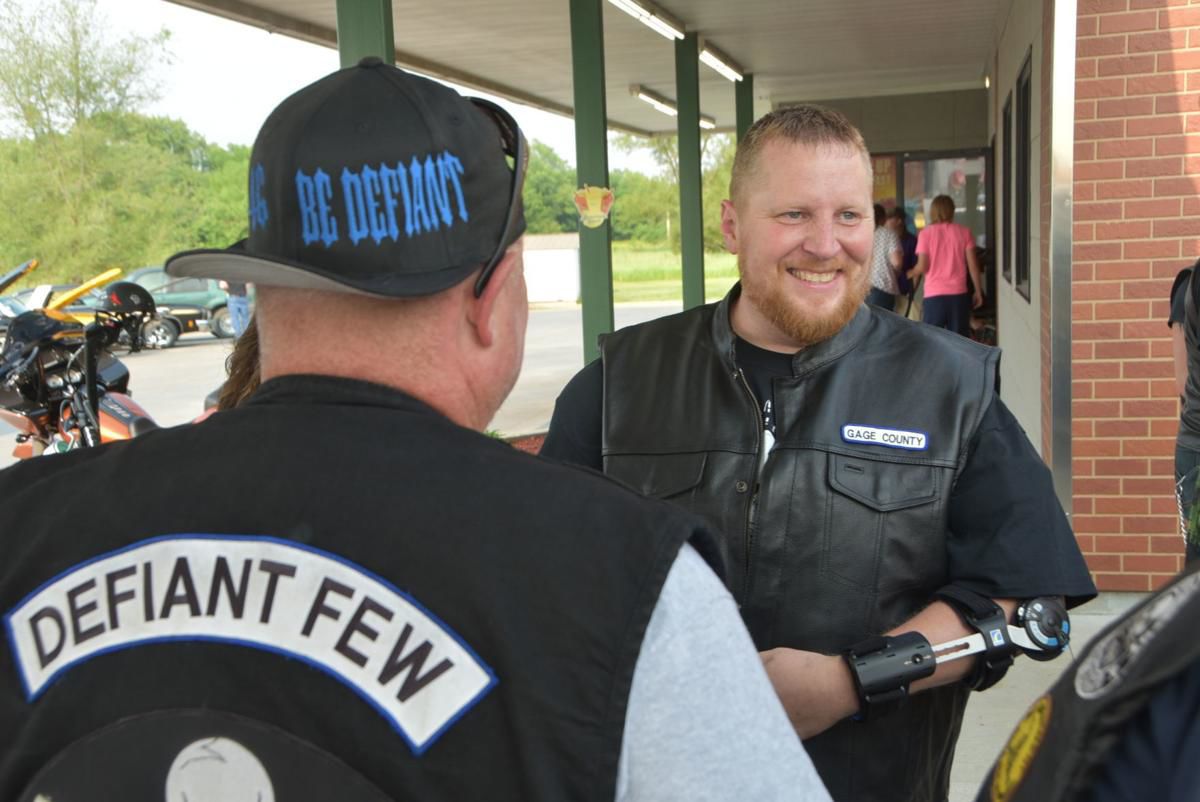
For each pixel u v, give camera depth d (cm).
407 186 91
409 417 92
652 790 81
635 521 87
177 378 1639
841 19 1043
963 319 1098
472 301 96
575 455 194
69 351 539
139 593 87
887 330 183
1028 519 164
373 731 81
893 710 158
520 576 83
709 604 86
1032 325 602
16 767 87
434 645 82
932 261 1091
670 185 6088
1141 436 463
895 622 170
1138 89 450
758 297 175
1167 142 451
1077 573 164
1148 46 448
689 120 1129
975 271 1093
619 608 83
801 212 170
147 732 84
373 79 95
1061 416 470
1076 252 462
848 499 170
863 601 170
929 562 170
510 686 81
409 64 1155
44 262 3722
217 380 1598
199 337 2461
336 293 93
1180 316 349
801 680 156
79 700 86
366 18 487
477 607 82
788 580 171
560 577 83
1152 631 70
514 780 80
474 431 94
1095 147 457
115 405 562
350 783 80
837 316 172
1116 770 66
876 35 1134
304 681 82
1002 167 978
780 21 1047
